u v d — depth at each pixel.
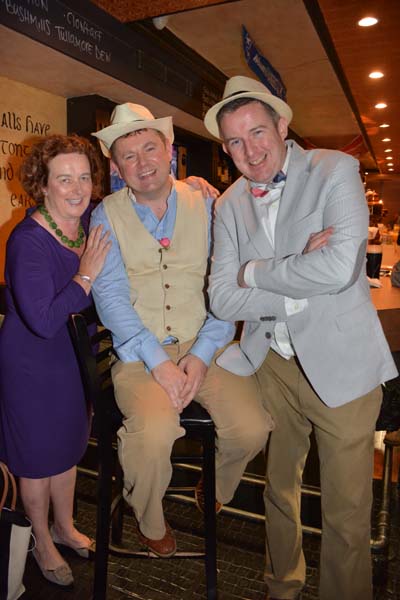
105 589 1.50
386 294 2.18
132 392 1.49
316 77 4.66
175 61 3.90
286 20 3.42
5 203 3.47
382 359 1.34
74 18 2.85
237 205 1.46
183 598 1.74
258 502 2.19
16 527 1.32
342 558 1.39
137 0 2.99
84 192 1.61
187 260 1.65
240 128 1.32
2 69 3.11
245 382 1.57
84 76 3.23
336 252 1.22
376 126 7.02
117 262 1.64
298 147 1.40
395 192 17.73
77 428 1.72
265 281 1.31
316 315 1.32
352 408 1.34
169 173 1.68
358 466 1.35
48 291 1.55
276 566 1.60
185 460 1.63
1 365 1.65
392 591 1.76
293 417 1.53
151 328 1.65
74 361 1.68
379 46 3.75
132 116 1.54
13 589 1.36
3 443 1.72
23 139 3.52
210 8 3.30
